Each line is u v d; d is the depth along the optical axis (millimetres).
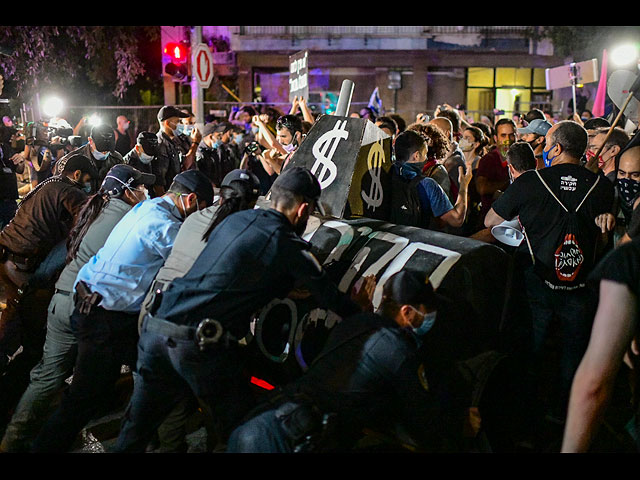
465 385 3010
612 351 1890
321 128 4156
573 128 3684
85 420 3404
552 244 3525
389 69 24281
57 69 13703
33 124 9516
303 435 2686
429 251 3223
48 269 4262
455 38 23750
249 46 24094
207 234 3152
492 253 3188
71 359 3691
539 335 3637
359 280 3330
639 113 5113
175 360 2953
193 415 4297
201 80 10141
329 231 3697
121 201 3781
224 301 2924
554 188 3551
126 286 3367
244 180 3258
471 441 2971
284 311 3516
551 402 3877
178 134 7285
